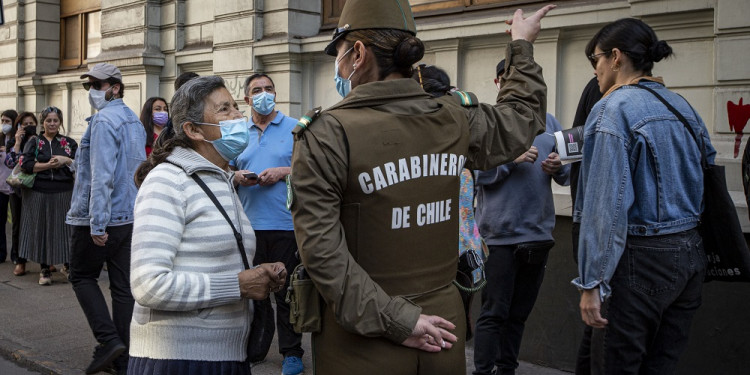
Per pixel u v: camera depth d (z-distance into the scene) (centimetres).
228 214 243
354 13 213
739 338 391
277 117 485
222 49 777
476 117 224
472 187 301
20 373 483
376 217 200
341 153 197
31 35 1180
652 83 281
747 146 315
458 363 215
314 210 196
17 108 1209
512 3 541
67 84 1112
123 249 446
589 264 266
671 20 432
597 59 293
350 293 193
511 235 400
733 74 403
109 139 431
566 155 322
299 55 713
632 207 269
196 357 234
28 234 708
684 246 270
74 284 448
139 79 896
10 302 664
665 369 281
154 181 236
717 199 277
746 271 277
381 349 202
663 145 266
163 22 889
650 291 267
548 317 473
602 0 477
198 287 229
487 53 548
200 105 245
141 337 240
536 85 238
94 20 1102
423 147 205
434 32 568
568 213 456
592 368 283
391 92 207
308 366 475
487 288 403
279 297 459
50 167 691
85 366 481
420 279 206
